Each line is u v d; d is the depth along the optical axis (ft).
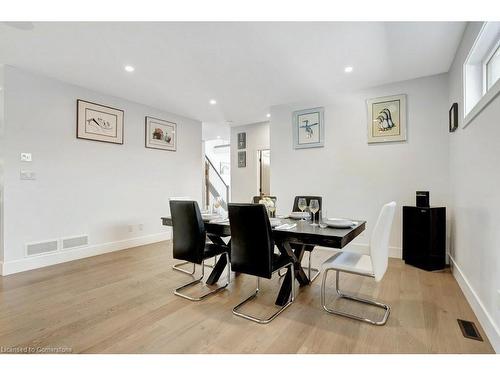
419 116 11.14
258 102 14.24
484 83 7.67
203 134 23.70
